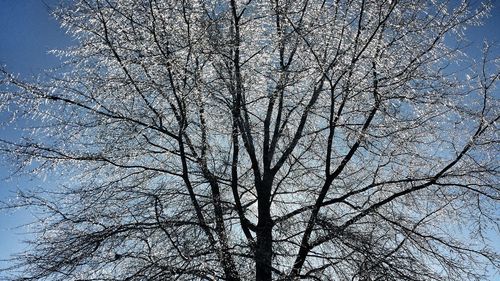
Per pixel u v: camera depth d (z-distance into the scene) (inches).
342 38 384.5
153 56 366.9
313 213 383.6
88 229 363.3
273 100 414.0
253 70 390.3
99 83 386.3
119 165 395.2
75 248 349.7
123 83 381.7
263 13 393.4
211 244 344.8
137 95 387.9
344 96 384.5
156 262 326.3
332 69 377.4
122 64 370.0
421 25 406.9
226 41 375.9
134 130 387.9
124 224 351.6
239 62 395.5
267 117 439.2
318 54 385.7
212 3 389.7
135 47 378.0
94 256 344.5
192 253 335.0
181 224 350.9
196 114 396.2
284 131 449.4
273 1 391.2
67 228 362.0
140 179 414.6
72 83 388.8
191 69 378.3
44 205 369.1
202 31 366.3
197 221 376.2
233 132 412.5
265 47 399.5
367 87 386.6
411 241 387.9
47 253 344.2
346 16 394.3
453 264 378.3
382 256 353.4
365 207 424.8
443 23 409.1
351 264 354.3
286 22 385.1
